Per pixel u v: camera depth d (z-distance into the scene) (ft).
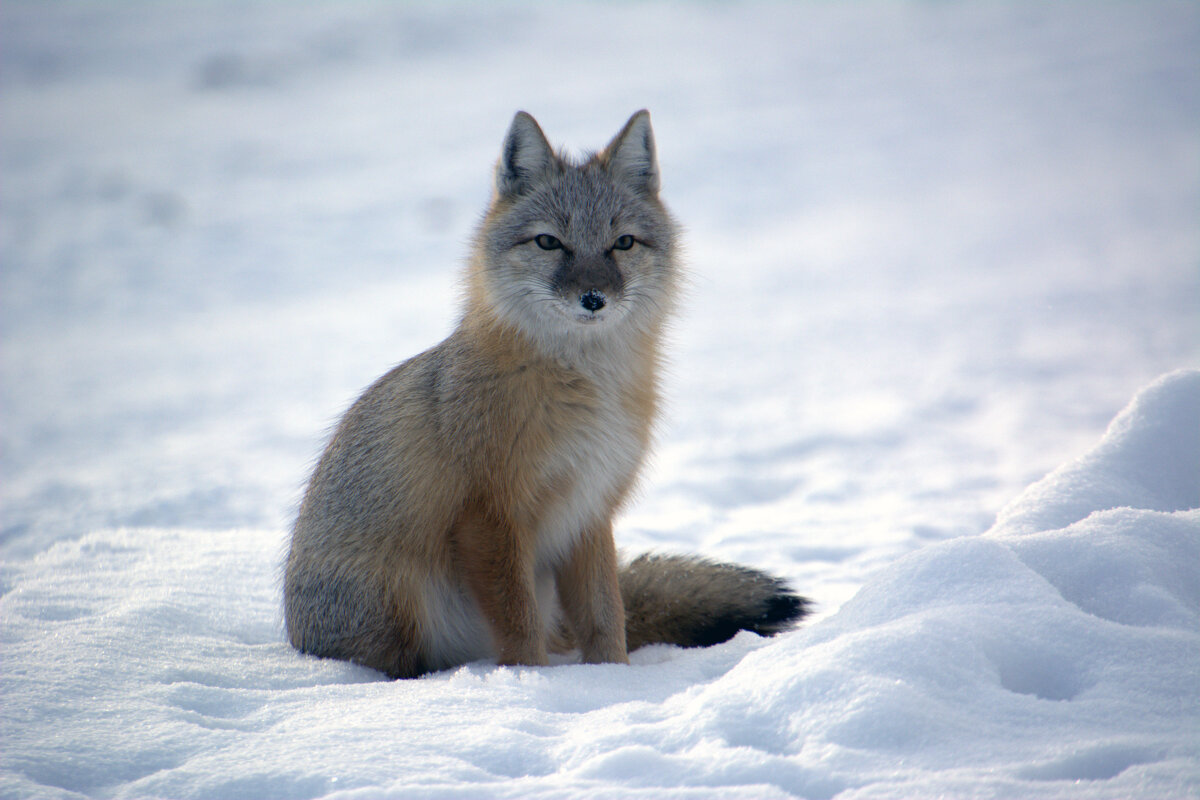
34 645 17.20
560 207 19.80
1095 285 89.04
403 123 315.78
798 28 509.35
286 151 278.67
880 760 10.33
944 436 47.73
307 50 532.32
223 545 27.84
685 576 21.27
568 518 19.66
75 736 12.75
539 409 18.61
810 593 23.11
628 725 12.23
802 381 66.18
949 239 127.44
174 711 13.84
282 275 140.15
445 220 173.78
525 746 11.93
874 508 34.78
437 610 19.70
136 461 53.57
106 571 24.58
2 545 34.35
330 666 18.08
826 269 116.98
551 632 21.83
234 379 79.51
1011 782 9.61
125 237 173.27
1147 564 13.78
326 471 20.61
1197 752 9.68
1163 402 19.34
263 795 11.06
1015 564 13.70
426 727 12.76
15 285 138.10
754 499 40.75
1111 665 11.66
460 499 18.67
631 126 21.50
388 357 83.25
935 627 12.19
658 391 21.61
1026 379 58.49
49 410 71.10
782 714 11.49
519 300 19.20
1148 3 404.36
